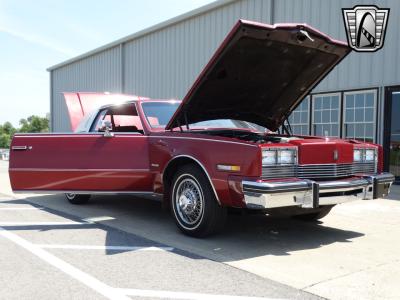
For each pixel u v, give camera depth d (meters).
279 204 3.79
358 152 4.58
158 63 16.06
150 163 5.01
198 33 14.16
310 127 11.00
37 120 103.75
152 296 2.96
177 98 15.17
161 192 4.96
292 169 4.04
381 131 9.38
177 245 4.28
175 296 2.96
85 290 3.08
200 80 4.52
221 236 4.66
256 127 6.21
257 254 3.98
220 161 4.11
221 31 13.26
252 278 3.32
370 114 9.61
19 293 3.03
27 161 5.59
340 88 10.22
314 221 5.47
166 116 5.56
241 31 4.08
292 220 5.57
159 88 16.06
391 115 9.22
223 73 4.57
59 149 5.48
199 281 3.25
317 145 4.16
